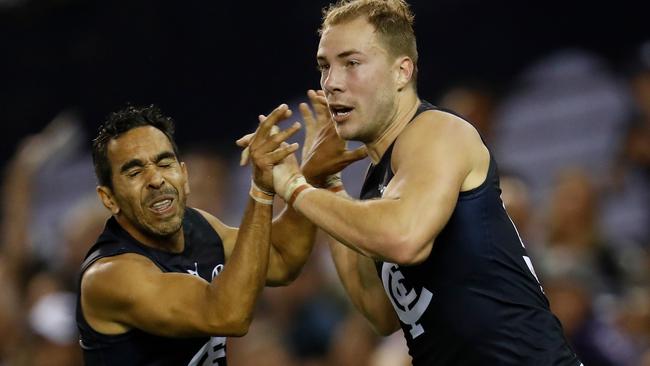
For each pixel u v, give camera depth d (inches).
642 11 1299.2
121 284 663.1
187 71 1433.3
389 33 657.6
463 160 634.2
